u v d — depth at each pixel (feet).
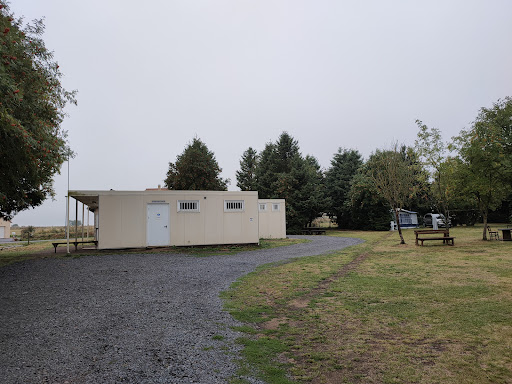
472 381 12.19
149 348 15.62
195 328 18.52
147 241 58.44
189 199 60.80
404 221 133.28
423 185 90.48
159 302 24.14
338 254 50.29
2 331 18.03
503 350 14.69
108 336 17.24
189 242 60.39
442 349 15.11
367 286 27.96
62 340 16.66
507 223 128.36
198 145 130.31
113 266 40.86
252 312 21.67
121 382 12.26
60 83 38.81
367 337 16.94
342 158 151.53
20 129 27.14
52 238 140.26
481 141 59.52
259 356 14.79
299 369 13.53
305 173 127.54
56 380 12.41
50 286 29.78
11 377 12.64
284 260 45.16
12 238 139.33
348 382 12.41
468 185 60.70
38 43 33.94
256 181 143.33
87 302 24.17
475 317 19.08
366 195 119.96
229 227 62.59
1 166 33.58
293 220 121.39
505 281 27.89
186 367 13.60
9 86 25.49
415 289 26.25
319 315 20.76
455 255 45.06
